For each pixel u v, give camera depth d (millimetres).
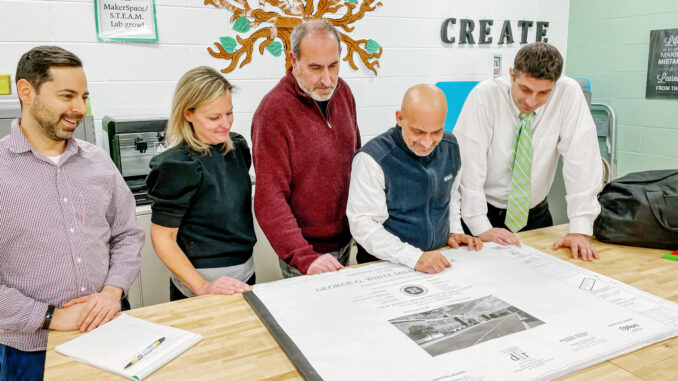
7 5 2238
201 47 2654
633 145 3400
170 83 2627
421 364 823
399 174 1393
